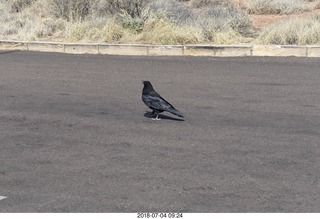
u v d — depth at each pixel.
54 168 10.88
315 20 25.77
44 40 25.95
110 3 28.11
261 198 9.45
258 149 11.85
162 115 14.54
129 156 11.50
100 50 23.98
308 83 17.80
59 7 29.36
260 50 22.52
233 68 20.25
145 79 18.73
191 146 12.08
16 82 18.58
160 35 24.45
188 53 23.03
